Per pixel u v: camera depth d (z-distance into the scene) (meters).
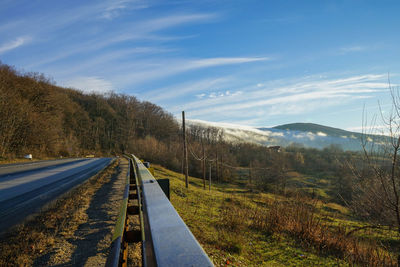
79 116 87.25
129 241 1.62
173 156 53.78
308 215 8.49
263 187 44.94
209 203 12.52
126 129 100.69
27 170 12.54
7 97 28.00
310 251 6.25
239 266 4.69
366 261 5.60
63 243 2.87
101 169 13.00
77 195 5.66
